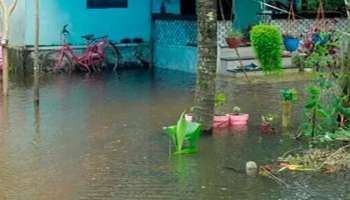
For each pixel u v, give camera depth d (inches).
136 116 500.1
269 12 746.8
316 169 363.9
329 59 447.8
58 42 765.9
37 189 333.1
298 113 494.9
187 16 746.2
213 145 412.2
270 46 522.6
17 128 459.8
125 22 797.9
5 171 362.3
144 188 333.4
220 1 703.1
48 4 757.9
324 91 459.2
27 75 717.9
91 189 332.8
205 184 339.0
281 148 404.5
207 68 432.1
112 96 586.9
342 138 418.0
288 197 319.9
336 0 753.6
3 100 564.7
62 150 403.2
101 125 469.7
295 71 698.8
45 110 522.0
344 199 316.8
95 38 770.8
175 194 324.5
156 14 797.2
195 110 439.5
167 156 388.8
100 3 786.2
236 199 317.7
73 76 716.0
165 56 786.2
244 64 701.3
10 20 734.5
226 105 533.0
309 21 762.8
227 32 716.0
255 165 361.4
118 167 368.2
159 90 619.2
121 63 794.2
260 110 514.3
